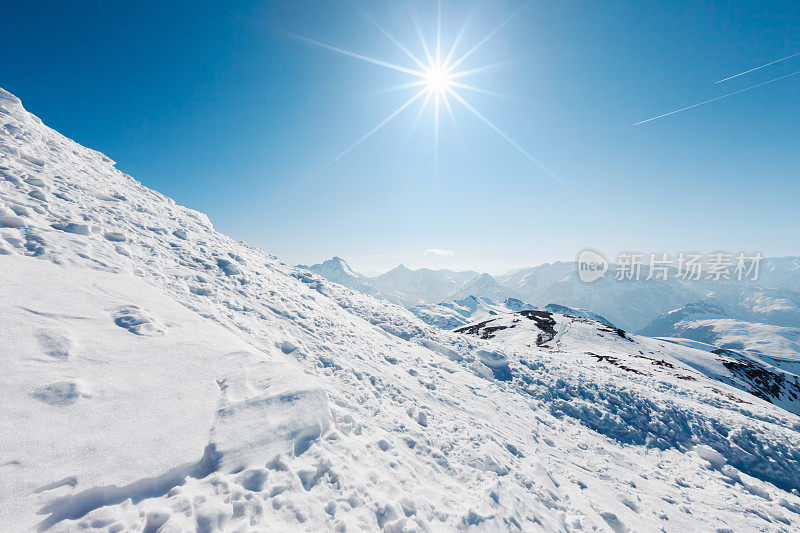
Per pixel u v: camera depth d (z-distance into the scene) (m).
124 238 11.28
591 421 16.62
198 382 5.93
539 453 11.13
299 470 4.86
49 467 3.70
